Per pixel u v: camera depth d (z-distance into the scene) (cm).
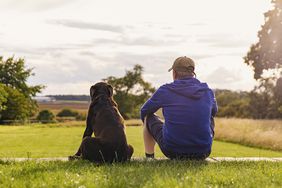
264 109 6394
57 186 496
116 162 700
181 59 707
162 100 696
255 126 2872
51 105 11556
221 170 612
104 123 714
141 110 725
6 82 9544
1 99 7844
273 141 2008
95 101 744
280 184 523
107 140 697
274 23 4791
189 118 682
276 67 4872
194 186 475
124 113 10288
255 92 6519
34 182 516
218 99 8219
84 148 704
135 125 5675
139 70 10400
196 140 687
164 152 711
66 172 581
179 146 690
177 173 565
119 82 10400
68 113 9894
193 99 687
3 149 1752
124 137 709
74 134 3306
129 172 582
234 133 2469
